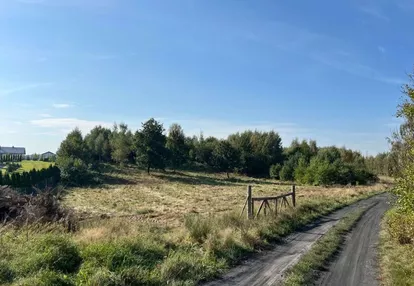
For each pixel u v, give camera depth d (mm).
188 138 111188
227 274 9609
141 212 30031
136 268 8531
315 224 19406
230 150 93625
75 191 52594
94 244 9727
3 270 7773
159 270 8930
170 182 73875
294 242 14312
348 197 37719
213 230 13312
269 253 12227
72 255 9023
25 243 9805
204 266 9789
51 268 8258
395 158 14141
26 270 8039
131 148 86625
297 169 78688
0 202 16109
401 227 14383
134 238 10664
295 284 8867
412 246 13477
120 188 60062
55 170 62500
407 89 11156
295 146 104125
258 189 58656
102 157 98750
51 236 9688
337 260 11961
